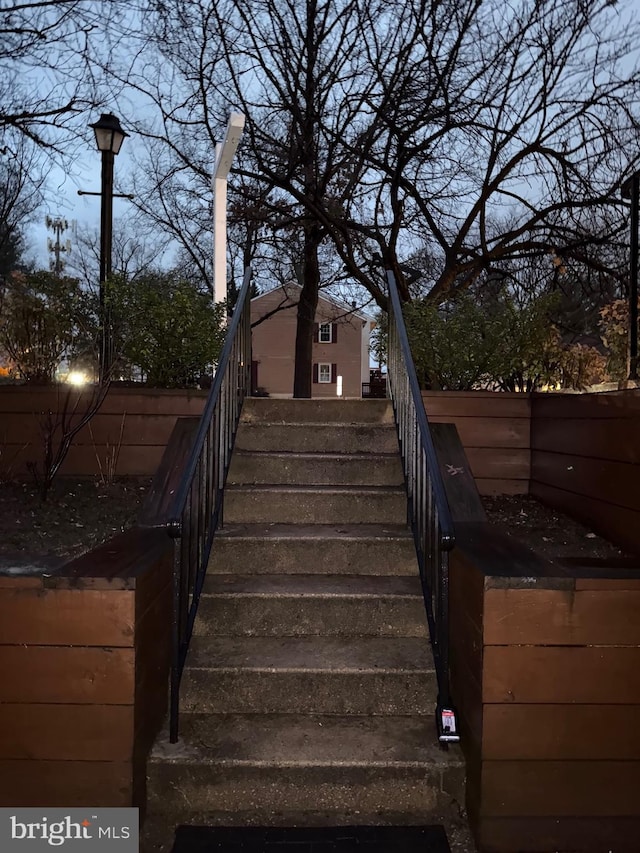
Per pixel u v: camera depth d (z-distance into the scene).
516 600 2.07
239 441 4.33
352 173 9.79
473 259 9.52
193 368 4.76
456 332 4.84
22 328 4.68
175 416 4.38
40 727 2.04
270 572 3.33
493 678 2.08
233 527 3.58
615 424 3.12
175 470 3.55
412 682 2.62
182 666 2.49
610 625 2.08
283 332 28.06
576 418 3.64
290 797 2.29
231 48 9.05
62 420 3.78
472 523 3.04
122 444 4.35
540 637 2.07
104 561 2.28
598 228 9.30
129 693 2.05
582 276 9.40
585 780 2.09
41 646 2.04
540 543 3.19
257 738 2.43
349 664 2.67
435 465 2.63
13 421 4.24
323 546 3.33
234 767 2.28
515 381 5.21
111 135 5.71
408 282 9.41
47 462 3.64
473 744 2.18
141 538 2.72
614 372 4.41
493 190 9.25
